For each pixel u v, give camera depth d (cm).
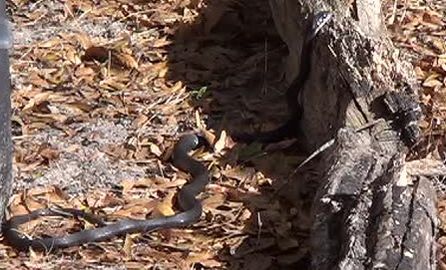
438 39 1361
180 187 1080
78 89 1277
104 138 1173
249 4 1461
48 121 1204
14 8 1474
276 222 1008
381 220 845
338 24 1121
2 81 978
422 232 841
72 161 1123
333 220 883
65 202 1053
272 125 1198
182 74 1320
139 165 1124
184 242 985
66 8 1470
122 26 1444
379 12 1162
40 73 1308
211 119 1217
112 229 989
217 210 1031
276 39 1396
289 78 1250
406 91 1048
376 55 1066
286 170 1101
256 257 962
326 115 1092
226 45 1396
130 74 1316
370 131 1019
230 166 1113
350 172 929
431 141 1095
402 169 912
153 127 1199
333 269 828
